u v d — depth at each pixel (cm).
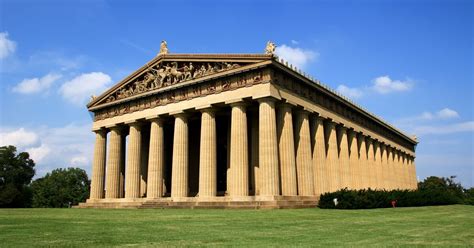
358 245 1980
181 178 6644
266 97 5831
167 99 7125
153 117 7256
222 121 8181
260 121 5859
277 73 6097
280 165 6069
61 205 15962
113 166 7981
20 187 13675
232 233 2500
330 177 7212
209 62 6638
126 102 7856
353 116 8500
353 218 3834
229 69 6272
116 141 8106
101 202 7800
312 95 6944
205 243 2039
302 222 3334
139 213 4606
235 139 6031
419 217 4031
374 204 5875
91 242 2052
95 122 8488
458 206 7419
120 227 2852
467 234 2489
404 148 12256
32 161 14150
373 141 9781
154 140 7219
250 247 1895
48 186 15975
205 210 5147
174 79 7062
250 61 6081
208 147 6372
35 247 1883
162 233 2480
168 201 6525
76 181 16912
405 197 6956
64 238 2212
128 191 7419
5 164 13400
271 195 5553
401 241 2145
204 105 6519
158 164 7112
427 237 2333
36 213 4819
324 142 7106
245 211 4788
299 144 6550
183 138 6819
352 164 8206
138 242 2066
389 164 10806
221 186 8050
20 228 2761
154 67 7462
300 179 6425
